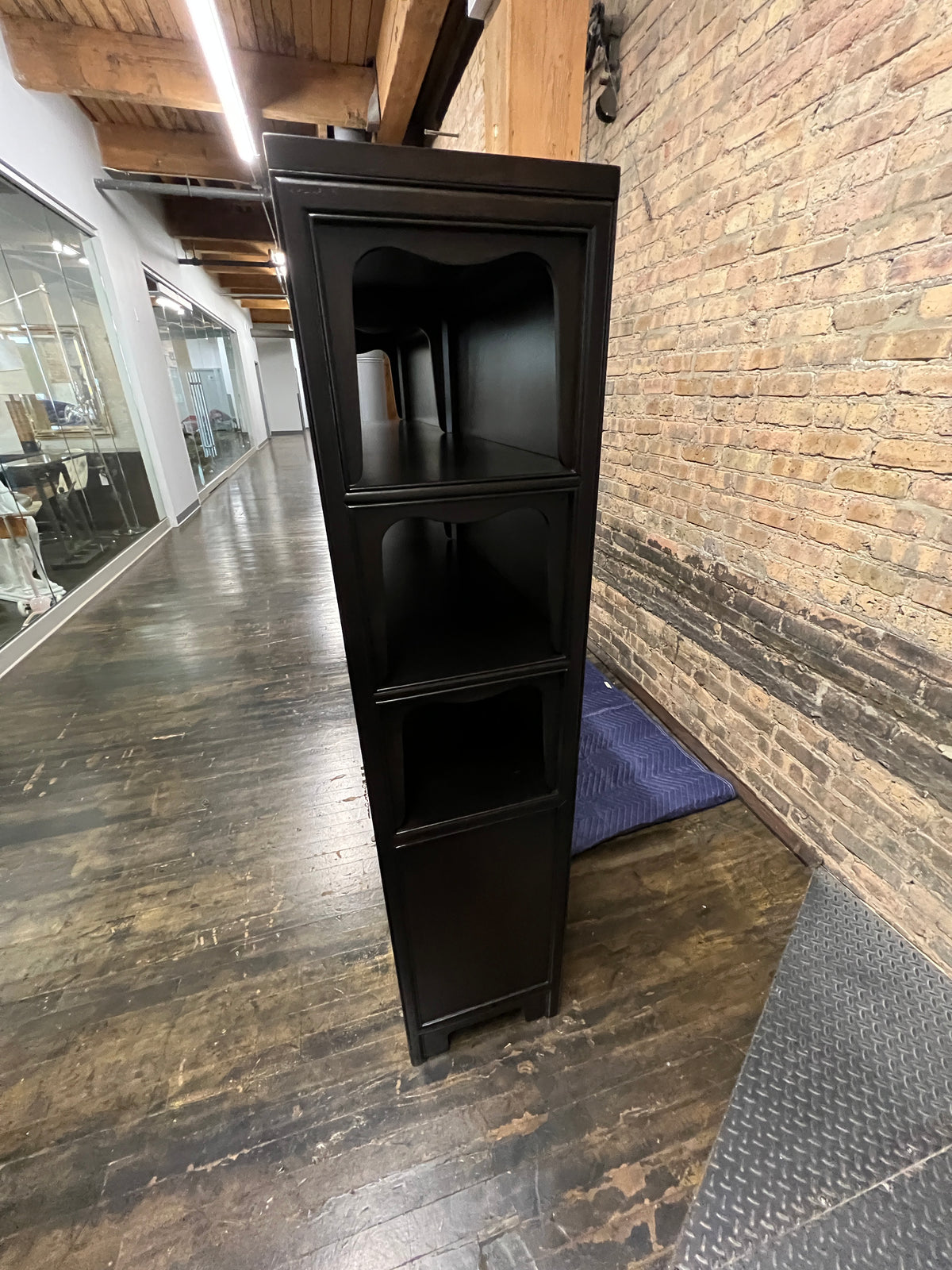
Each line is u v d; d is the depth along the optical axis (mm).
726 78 1440
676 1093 1062
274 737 2191
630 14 1789
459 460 831
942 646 1114
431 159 572
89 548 3781
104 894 1523
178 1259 878
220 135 3873
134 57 2836
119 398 4391
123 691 2506
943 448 1059
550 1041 1154
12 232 3100
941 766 1150
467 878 980
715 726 1908
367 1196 939
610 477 2381
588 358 709
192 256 6180
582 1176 955
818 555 1388
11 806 1842
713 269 1604
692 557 1900
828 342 1272
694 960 1307
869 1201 903
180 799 1870
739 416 1590
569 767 952
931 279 1033
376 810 871
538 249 647
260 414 11922
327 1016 1217
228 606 3412
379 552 716
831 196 1212
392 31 1889
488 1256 872
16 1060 1145
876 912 1352
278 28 2520
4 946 1383
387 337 1474
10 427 3057
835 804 1441
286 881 1560
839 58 1140
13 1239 903
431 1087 1082
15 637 2834
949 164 974
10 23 2703
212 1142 1011
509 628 934
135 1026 1202
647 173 1825
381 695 792
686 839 1646
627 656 2451
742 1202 915
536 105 970
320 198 556
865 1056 1095
